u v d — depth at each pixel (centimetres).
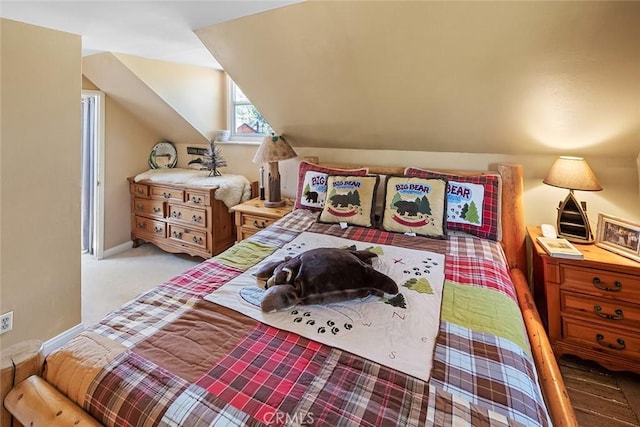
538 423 79
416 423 77
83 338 106
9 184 174
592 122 191
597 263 175
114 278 304
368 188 230
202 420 78
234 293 134
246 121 361
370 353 101
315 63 207
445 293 138
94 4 149
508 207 223
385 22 165
